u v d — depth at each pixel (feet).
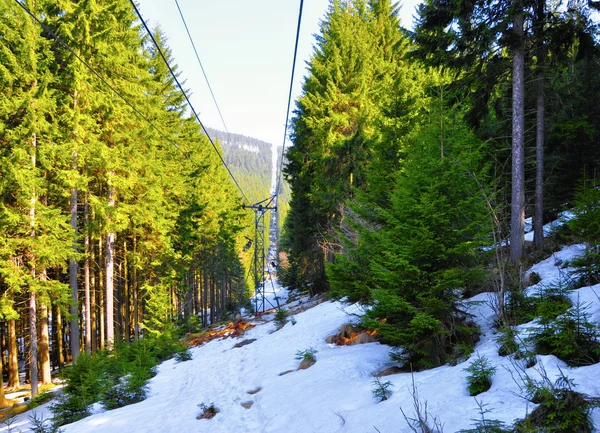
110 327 59.26
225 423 21.70
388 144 37.52
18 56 44.96
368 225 33.60
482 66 33.09
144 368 39.73
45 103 45.83
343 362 24.79
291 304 79.51
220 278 129.70
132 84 56.39
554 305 15.99
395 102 39.73
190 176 86.53
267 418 20.45
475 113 33.58
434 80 47.52
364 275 30.30
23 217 45.98
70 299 50.37
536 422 9.75
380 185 34.83
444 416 12.15
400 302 19.49
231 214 122.62
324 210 66.39
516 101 30.66
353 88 62.69
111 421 25.70
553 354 14.07
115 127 58.29
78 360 37.17
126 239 73.77
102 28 52.08
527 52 32.78
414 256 19.90
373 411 15.29
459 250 19.27
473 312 23.66
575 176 40.34
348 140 54.85
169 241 69.00
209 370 37.22
